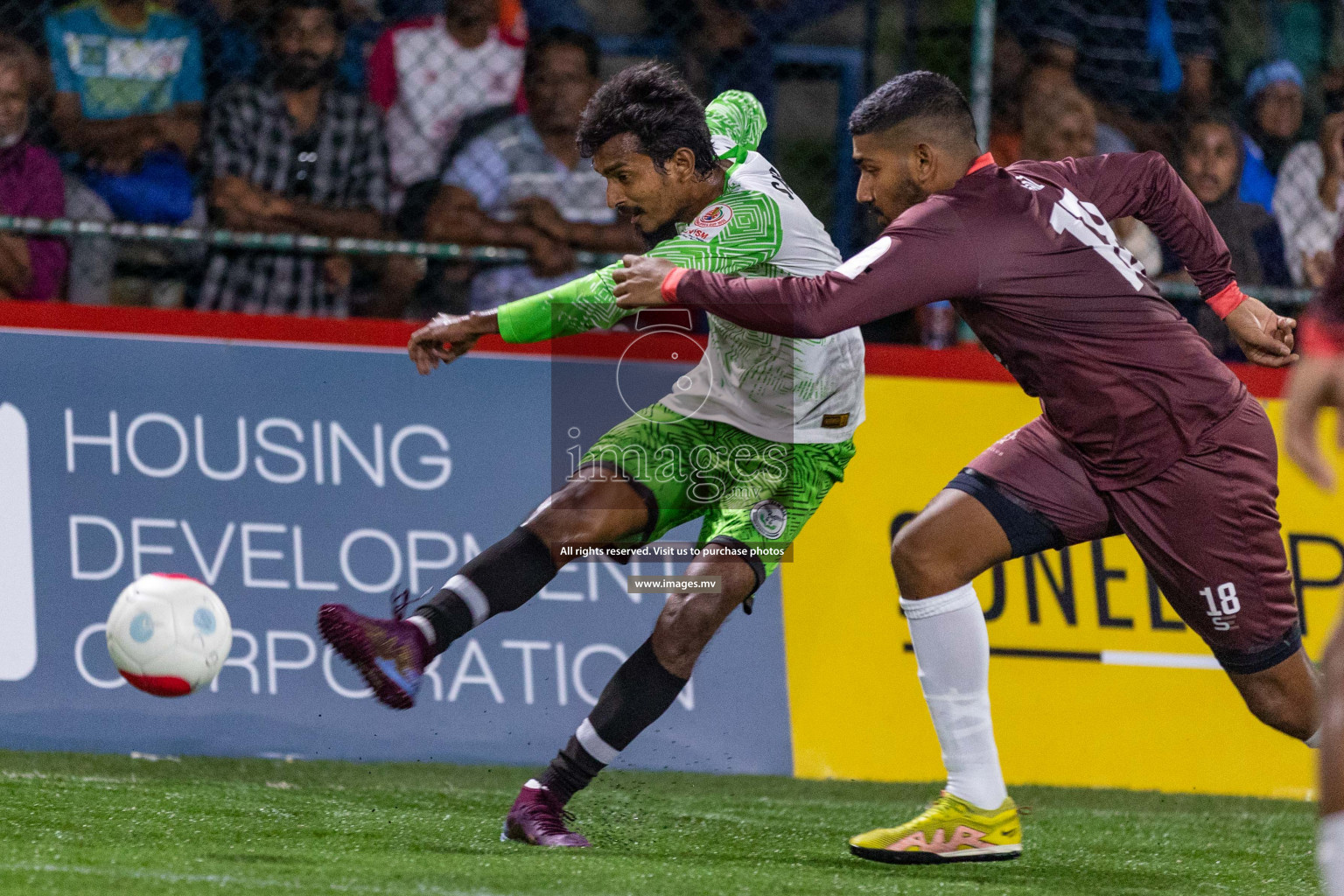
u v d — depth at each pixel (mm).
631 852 10836
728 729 15062
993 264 9922
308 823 11422
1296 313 19484
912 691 15523
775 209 10734
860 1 20656
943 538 10609
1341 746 6535
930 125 10219
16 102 17000
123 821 11062
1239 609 10344
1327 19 21688
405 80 18422
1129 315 10094
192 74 17828
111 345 14695
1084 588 15805
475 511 15117
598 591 15125
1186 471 10172
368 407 15102
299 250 17000
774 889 9539
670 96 10609
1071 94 19609
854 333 11578
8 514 14188
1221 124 19938
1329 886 6492
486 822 11977
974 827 10797
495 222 18422
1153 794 15430
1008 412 16250
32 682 13992
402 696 10062
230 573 14531
